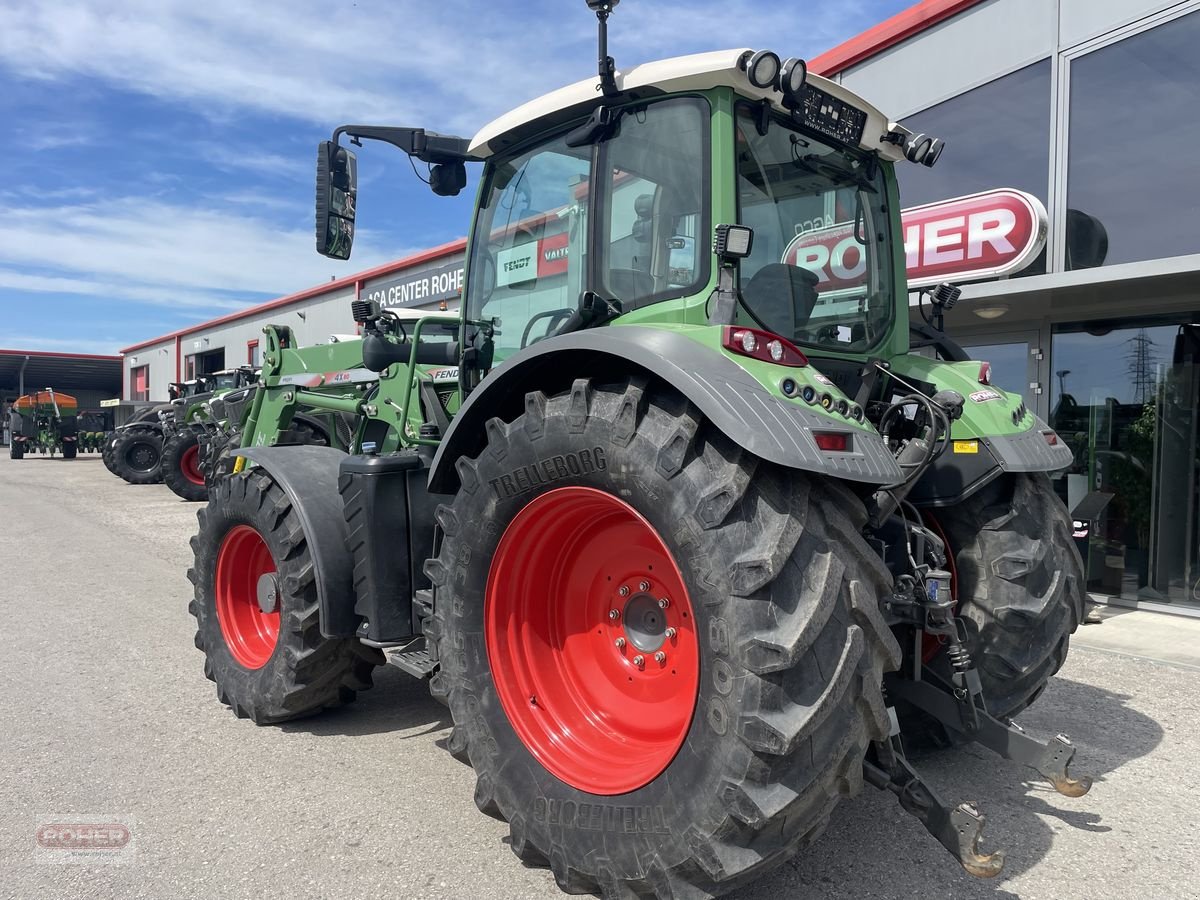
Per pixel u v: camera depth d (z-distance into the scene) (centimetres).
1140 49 594
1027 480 311
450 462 287
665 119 270
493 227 338
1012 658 297
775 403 211
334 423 521
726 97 256
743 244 235
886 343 328
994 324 706
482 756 259
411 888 245
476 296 346
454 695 270
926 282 664
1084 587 321
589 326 283
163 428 1662
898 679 293
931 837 274
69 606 607
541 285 316
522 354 255
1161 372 626
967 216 632
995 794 308
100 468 2264
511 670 263
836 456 208
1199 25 563
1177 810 296
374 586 324
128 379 3856
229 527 399
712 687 203
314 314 2014
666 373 214
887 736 213
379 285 1703
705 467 212
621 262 280
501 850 267
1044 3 647
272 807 296
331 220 339
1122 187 611
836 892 243
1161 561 631
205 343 2794
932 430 262
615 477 226
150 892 242
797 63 253
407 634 329
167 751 346
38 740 356
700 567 205
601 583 268
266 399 502
